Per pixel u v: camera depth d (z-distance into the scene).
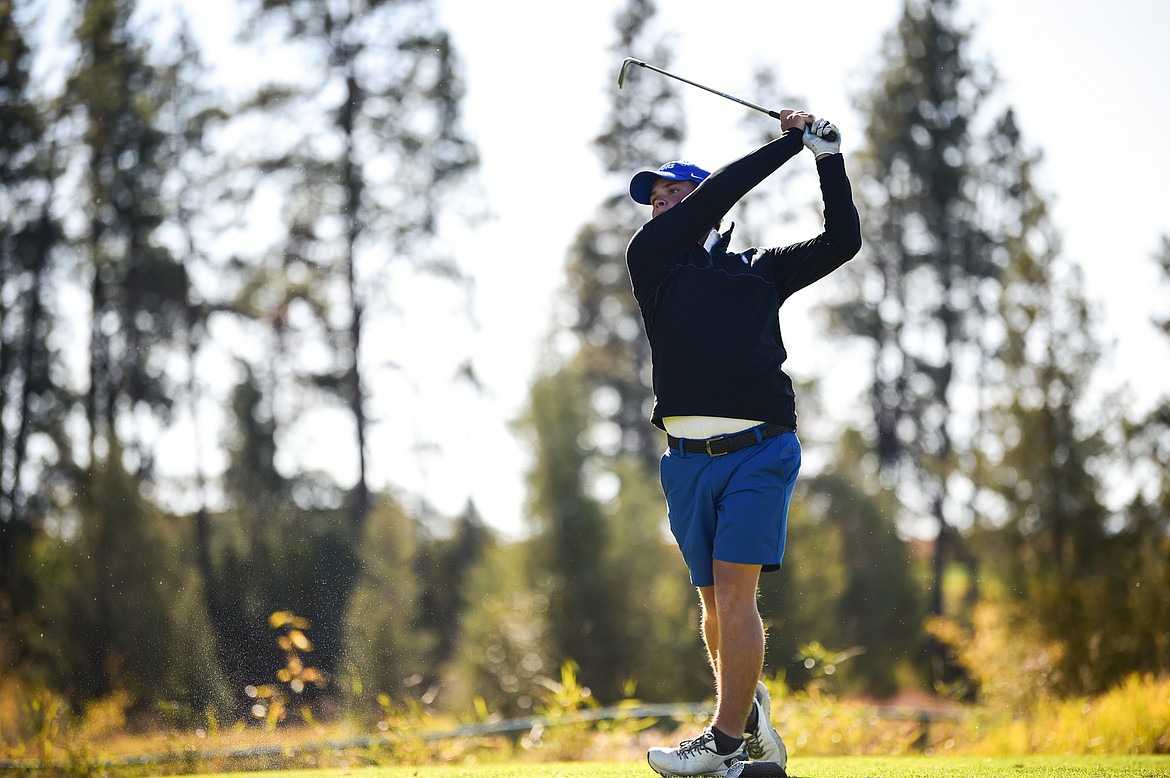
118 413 41.97
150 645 24.53
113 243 42.00
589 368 57.25
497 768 7.64
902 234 53.00
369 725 14.23
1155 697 12.88
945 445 51.97
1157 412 25.89
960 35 52.59
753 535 5.45
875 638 35.91
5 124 38.25
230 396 40.25
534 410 29.17
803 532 29.95
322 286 42.38
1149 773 6.71
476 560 41.00
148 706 20.34
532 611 27.98
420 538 32.94
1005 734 13.61
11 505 39.25
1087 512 26.02
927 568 46.88
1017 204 51.25
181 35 41.50
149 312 42.81
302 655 16.39
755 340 5.59
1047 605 22.61
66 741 12.58
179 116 41.75
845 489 38.06
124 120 40.66
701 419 5.55
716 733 5.46
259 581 27.30
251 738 12.61
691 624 28.78
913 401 52.66
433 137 42.38
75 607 24.88
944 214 52.16
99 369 41.97
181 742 12.13
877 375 52.69
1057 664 21.42
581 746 14.74
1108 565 25.41
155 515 27.11
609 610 28.03
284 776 7.41
